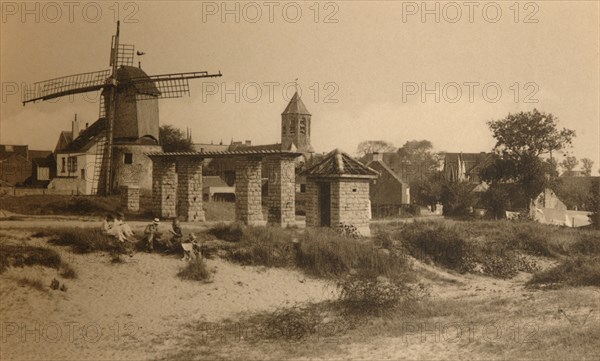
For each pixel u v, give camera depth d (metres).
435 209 61.31
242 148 77.31
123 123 49.94
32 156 55.91
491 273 32.38
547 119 42.84
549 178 45.28
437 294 26.41
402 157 63.12
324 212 36.28
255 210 35.84
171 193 39.06
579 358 14.34
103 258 27.41
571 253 35.19
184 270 27.22
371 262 29.78
